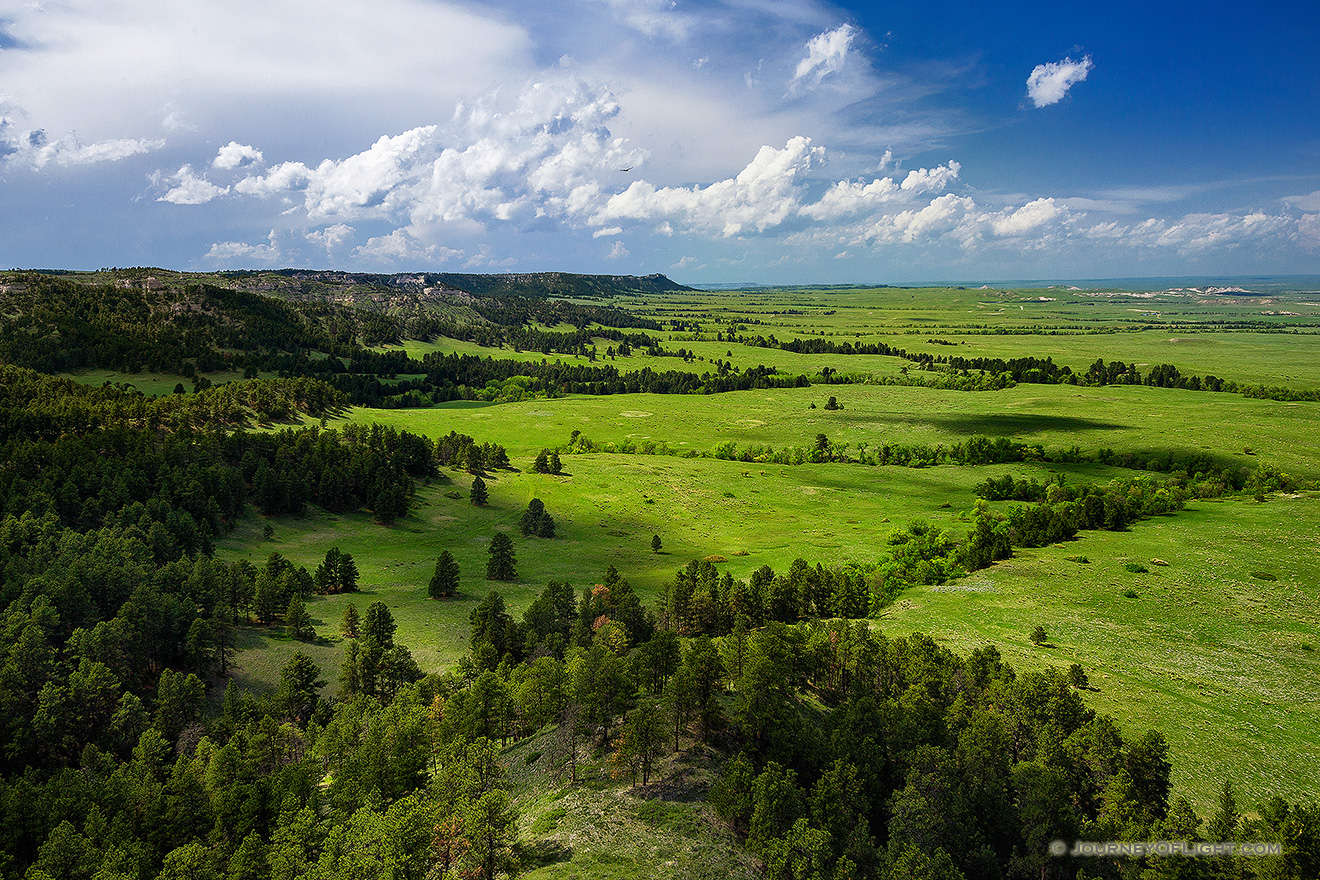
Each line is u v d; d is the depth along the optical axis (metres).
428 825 52.00
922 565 124.00
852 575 112.38
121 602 98.00
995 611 103.94
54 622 87.19
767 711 63.09
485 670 86.69
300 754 76.06
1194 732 70.31
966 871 52.25
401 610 114.44
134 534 116.62
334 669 95.94
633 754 58.06
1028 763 57.97
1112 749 59.03
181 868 53.56
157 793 66.75
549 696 68.25
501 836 50.22
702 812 54.97
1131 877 48.41
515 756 68.44
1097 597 105.75
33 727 75.81
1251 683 80.69
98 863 57.12
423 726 74.94
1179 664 85.62
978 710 66.44
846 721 64.12
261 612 106.94
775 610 105.19
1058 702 66.75
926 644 78.44
